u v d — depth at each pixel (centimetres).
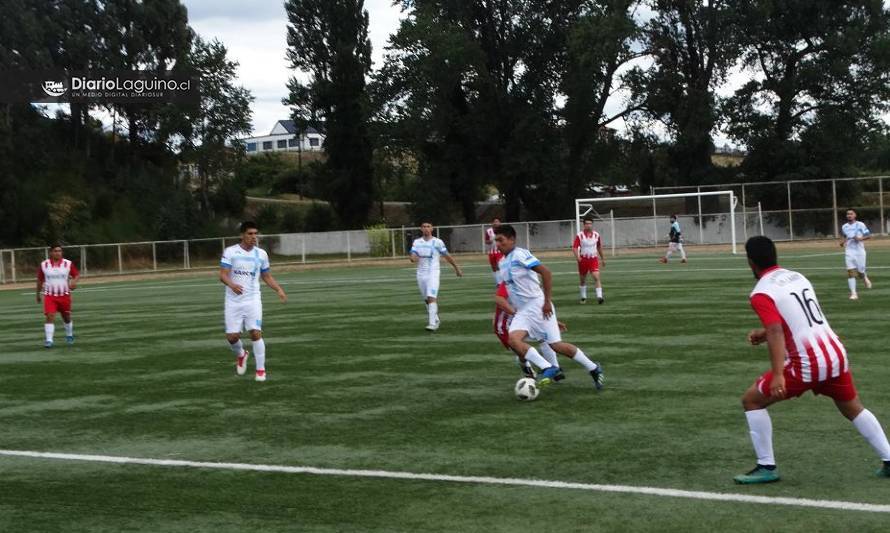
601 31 5456
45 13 6644
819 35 5725
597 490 605
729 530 514
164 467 722
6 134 5984
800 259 3328
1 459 770
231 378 1183
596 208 6038
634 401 910
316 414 919
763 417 603
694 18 5719
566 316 1753
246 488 648
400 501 600
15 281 4675
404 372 1173
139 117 7075
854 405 600
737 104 5884
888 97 5653
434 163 6275
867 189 5525
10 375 1305
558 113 6116
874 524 514
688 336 1385
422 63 5781
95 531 562
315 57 7088
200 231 6419
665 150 6197
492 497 600
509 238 977
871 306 1673
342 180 6725
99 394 1104
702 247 4941
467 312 1939
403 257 5331
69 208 6081
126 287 3797
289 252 5466
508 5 6125
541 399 945
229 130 6812
